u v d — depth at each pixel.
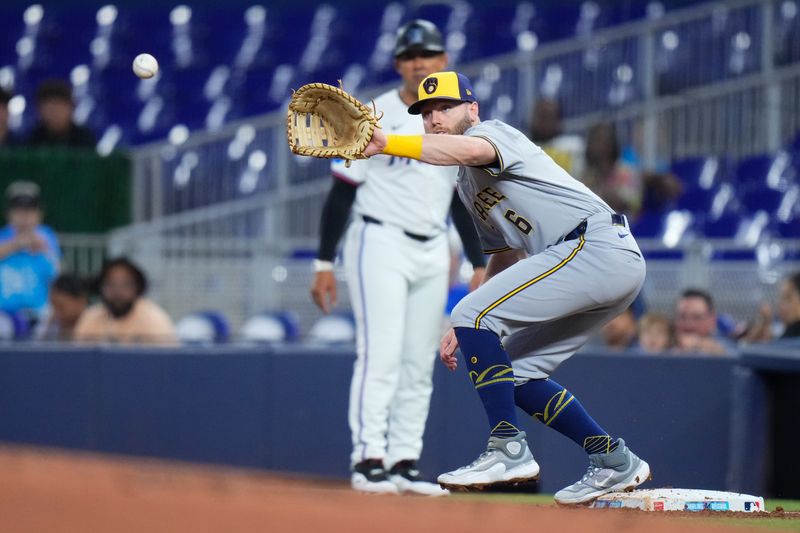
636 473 15.80
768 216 44.06
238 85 65.25
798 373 23.19
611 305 15.59
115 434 28.84
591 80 47.72
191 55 68.00
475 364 15.38
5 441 28.97
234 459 28.42
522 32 66.38
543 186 15.20
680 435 25.45
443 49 21.12
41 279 33.94
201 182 39.91
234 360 28.62
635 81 47.56
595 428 15.84
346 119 14.07
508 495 21.89
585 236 15.21
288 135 13.97
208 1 75.38
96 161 39.25
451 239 32.16
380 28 69.25
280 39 68.94
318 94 13.95
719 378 25.31
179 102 64.12
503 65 47.16
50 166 39.09
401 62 21.19
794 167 45.59
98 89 65.56
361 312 21.27
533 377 15.86
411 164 21.00
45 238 34.31
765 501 20.12
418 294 21.62
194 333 32.34
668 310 34.44
